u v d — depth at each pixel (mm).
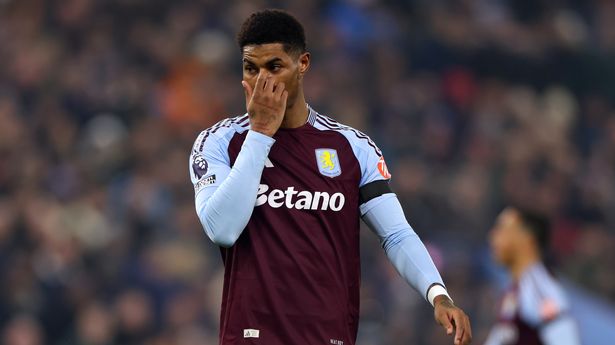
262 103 14438
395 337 40250
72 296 39844
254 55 14547
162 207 44844
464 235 46188
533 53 60688
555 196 52500
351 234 15023
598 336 40719
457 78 58031
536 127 56875
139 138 48188
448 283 41688
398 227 15234
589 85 61344
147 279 41438
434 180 49156
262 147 14406
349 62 55719
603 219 53938
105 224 44594
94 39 53656
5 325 39031
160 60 53594
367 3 59344
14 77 51219
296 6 57406
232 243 14414
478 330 39812
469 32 60438
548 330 25047
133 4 55188
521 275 25703
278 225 14703
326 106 51438
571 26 64875
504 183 50875
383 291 41438
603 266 49562
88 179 46500
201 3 56250
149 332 39625
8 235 41844
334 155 15062
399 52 58188
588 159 57719
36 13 54625
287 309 14562
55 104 50062
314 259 14680
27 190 45000
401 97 55062
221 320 14969
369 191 15211
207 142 15164
